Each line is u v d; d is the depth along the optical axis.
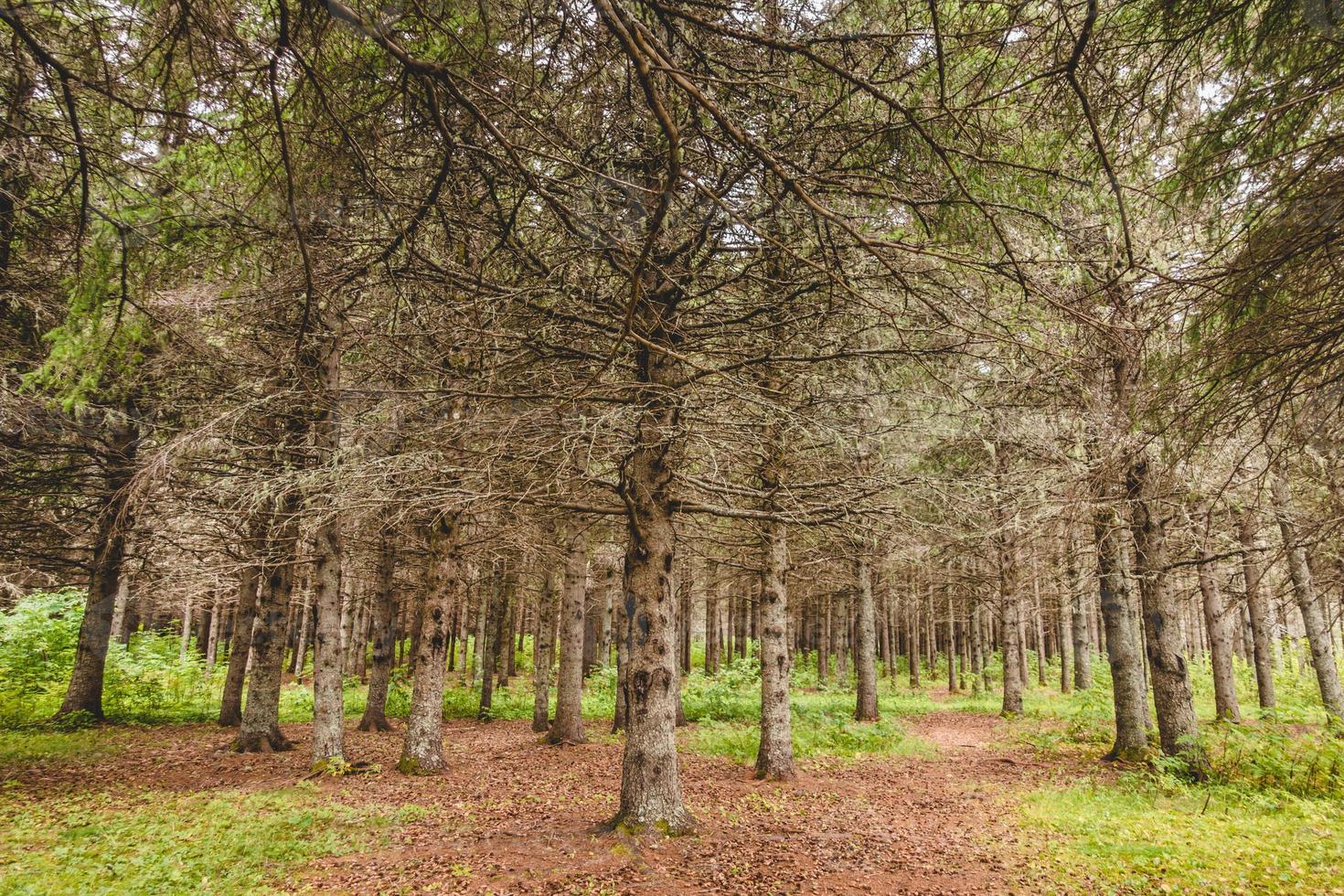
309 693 21.22
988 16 2.92
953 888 6.43
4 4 2.68
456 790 10.04
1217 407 4.92
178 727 14.65
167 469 6.52
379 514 10.14
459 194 4.05
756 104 4.03
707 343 7.83
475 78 3.05
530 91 3.15
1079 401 6.79
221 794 8.99
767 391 7.12
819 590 20.59
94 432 10.42
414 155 3.86
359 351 7.43
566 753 13.03
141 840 6.98
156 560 13.32
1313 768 8.97
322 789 9.73
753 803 9.38
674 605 8.08
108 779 9.93
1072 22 2.97
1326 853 6.20
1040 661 29.88
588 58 3.37
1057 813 8.48
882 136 3.72
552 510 11.01
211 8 2.55
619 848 7.17
